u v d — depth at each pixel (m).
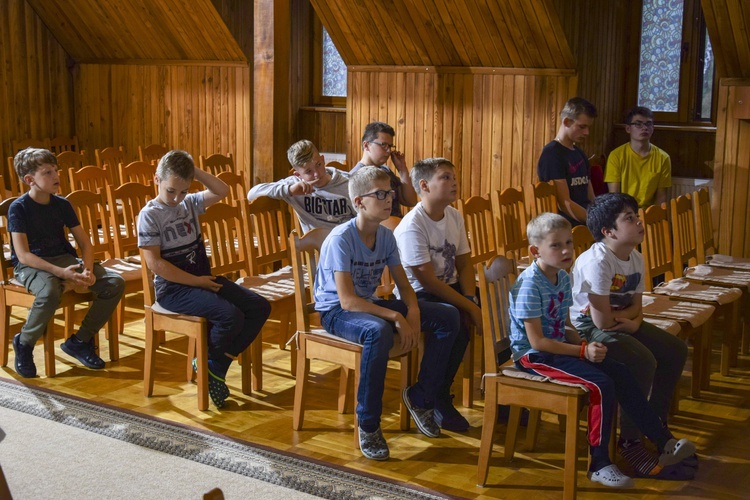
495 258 3.31
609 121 6.95
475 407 3.94
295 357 4.29
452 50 6.61
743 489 3.18
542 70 6.32
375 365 3.28
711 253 5.03
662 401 3.50
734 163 5.70
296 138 8.35
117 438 3.47
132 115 8.46
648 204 5.72
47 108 8.59
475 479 3.19
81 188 5.69
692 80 6.82
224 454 3.32
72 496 2.97
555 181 5.05
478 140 6.69
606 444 3.04
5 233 5.10
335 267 3.38
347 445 3.47
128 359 4.49
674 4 6.82
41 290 4.06
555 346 3.06
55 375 4.20
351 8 6.67
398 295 3.83
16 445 3.38
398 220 4.26
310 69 8.33
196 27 7.59
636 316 3.48
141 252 3.84
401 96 6.98
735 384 4.36
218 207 4.22
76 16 8.16
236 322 3.72
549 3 5.78
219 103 7.93
